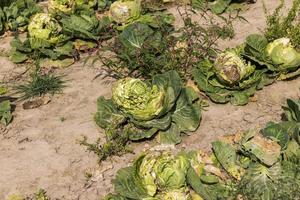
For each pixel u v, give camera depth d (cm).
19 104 297
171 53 298
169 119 267
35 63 315
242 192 238
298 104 254
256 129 273
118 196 243
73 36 326
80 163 265
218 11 351
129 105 263
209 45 305
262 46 291
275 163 240
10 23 349
